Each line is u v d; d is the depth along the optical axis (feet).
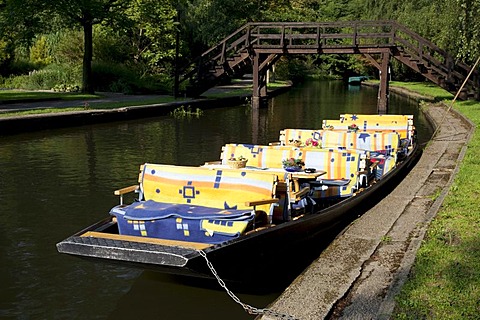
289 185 21.49
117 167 40.70
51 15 85.51
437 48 86.22
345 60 218.79
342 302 15.99
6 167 40.11
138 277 20.84
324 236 23.70
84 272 21.31
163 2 101.60
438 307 14.71
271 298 19.17
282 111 88.99
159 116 77.05
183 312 18.24
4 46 105.40
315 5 201.16
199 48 137.08
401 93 132.87
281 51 90.94
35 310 18.37
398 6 145.07
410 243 20.63
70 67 109.09
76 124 62.69
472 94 88.43
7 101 73.61
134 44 120.26
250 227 19.10
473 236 20.53
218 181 20.62
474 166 34.91
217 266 17.57
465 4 67.67
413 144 44.80
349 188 27.53
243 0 131.13
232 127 67.21
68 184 35.14
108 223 20.10
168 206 20.07
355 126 43.29
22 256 22.88
